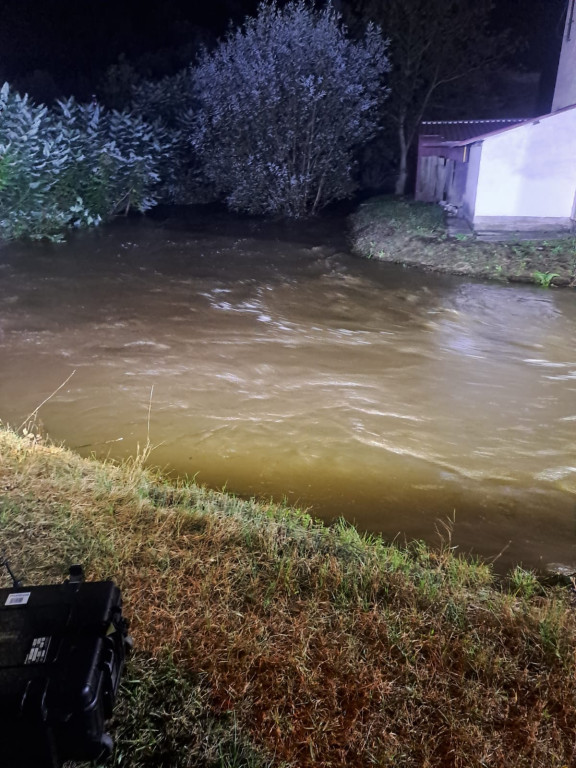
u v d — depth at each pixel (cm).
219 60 1786
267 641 345
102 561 402
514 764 285
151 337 970
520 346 960
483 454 657
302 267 1354
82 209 1652
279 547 442
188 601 373
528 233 1422
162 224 1739
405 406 762
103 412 736
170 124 2050
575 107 1330
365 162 2088
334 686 317
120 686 305
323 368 870
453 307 1122
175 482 591
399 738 295
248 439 682
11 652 237
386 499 577
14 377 823
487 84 2083
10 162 1446
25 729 222
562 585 463
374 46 1677
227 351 923
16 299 1128
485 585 442
